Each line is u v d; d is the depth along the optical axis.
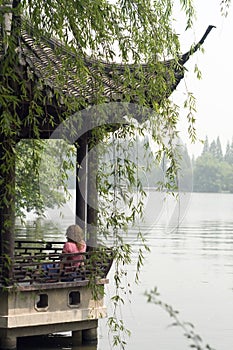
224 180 166.00
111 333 24.12
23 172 20.28
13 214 19.20
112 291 34.09
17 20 17.12
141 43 18.28
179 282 37.72
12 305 19.58
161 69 18.72
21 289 19.59
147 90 18.78
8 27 18.03
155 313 28.38
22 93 18.77
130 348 22.09
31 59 18.02
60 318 20.28
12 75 17.28
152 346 22.50
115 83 18.70
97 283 20.50
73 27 17.20
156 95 18.83
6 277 19.45
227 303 31.14
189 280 38.44
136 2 18.22
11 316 19.52
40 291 19.91
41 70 18.25
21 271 19.64
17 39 17.83
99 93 18.38
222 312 29.00
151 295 10.09
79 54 17.48
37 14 16.98
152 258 49.19
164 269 43.16
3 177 18.66
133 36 18.20
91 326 21.14
